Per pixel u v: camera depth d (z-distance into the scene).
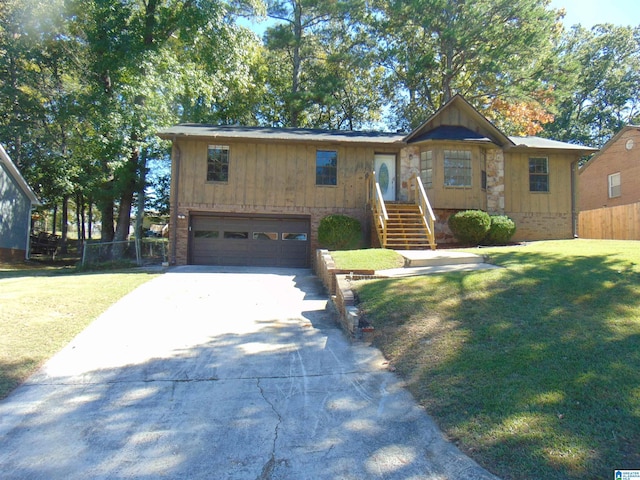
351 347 5.18
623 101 34.41
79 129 19.03
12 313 6.46
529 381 3.60
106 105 16.45
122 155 17.00
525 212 15.24
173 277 10.81
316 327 6.14
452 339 4.68
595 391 3.32
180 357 4.96
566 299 5.42
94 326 6.14
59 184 20.34
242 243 14.50
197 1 17.47
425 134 14.86
